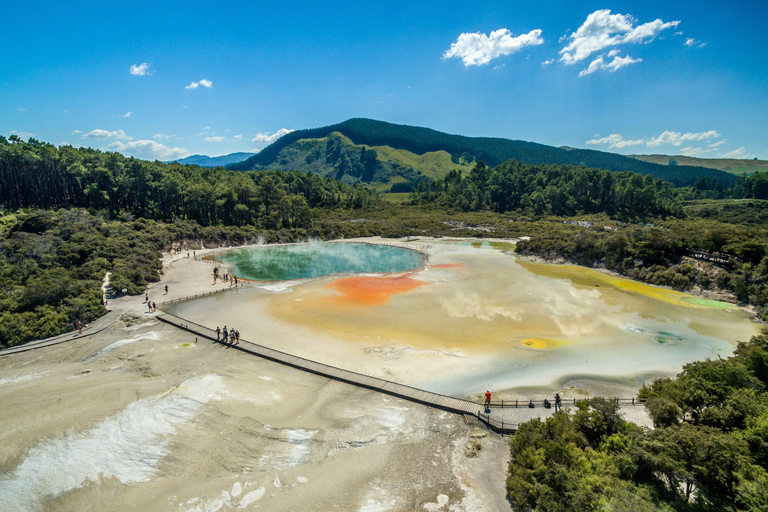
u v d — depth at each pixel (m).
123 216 111.75
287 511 22.92
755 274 63.06
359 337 48.88
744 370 30.94
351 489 24.59
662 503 20.28
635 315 58.03
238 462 26.47
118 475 25.06
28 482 24.27
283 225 148.62
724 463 21.47
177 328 51.72
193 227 118.50
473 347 46.28
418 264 98.44
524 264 97.25
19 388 35.22
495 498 23.95
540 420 31.28
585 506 20.23
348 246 130.50
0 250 67.12
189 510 22.73
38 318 50.22
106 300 61.03
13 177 105.38
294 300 64.06
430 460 27.33
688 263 74.75
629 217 171.75
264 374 39.22
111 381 36.72
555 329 52.16
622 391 36.91
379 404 34.19
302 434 29.48
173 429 29.41
